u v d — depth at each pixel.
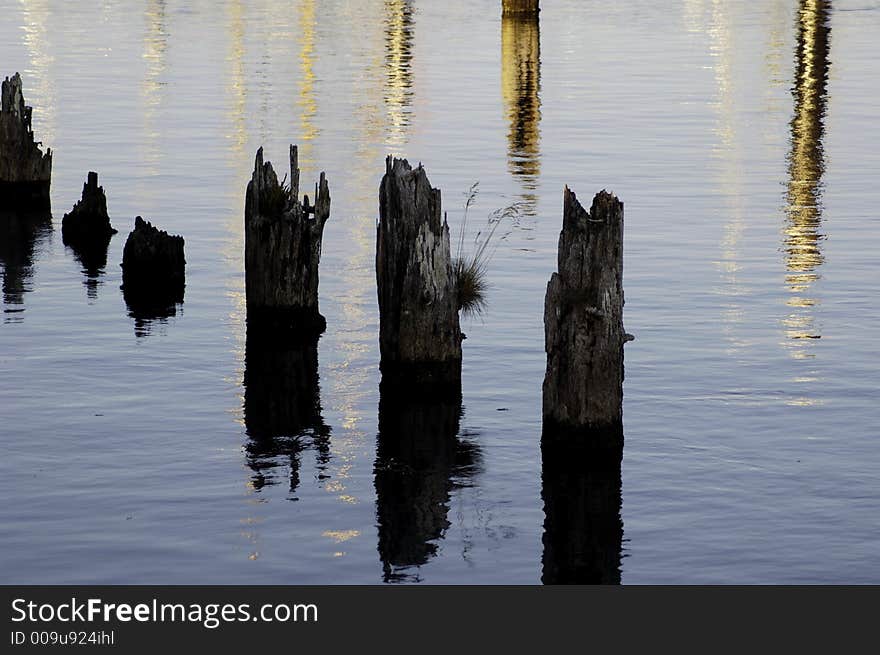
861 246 63.81
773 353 47.69
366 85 117.06
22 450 38.69
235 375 45.66
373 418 41.94
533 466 38.16
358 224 67.88
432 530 34.00
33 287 56.56
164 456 38.50
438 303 44.00
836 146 91.00
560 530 34.00
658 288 56.34
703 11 179.25
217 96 110.88
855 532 33.81
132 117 100.88
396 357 44.34
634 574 31.95
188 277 58.25
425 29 158.38
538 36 151.88
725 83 119.38
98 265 60.47
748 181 79.62
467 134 94.75
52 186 77.88
